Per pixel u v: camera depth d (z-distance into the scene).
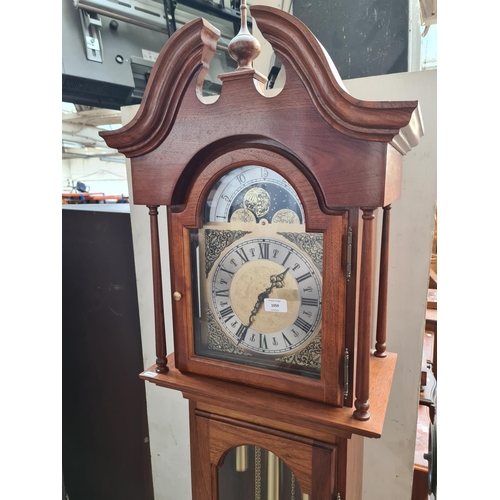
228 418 0.70
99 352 1.15
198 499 0.76
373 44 0.86
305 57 0.48
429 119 0.81
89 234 1.12
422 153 0.83
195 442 0.74
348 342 0.56
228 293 0.65
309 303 0.58
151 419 1.24
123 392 1.18
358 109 0.46
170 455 1.24
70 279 1.18
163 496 1.29
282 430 0.65
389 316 0.91
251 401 0.60
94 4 0.96
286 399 0.60
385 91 0.82
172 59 0.55
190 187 0.62
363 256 0.51
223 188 0.61
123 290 1.13
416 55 0.93
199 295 0.67
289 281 0.59
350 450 0.67
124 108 1.05
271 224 0.59
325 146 0.51
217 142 0.59
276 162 0.54
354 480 0.77
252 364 0.64
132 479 1.24
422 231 0.86
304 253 0.58
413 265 0.88
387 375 0.69
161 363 0.70
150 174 0.64
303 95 0.51
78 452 1.29
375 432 0.51
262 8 0.49
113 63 1.04
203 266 0.66
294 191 0.56
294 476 0.72
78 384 1.23
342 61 0.90
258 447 0.73
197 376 0.69
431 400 1.12
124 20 1.03
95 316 1.15
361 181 0.50
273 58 0.98
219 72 1.22
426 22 1.03
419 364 0.91
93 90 1.05
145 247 1.11
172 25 1.10
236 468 0.76
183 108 0.59
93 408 1.21
